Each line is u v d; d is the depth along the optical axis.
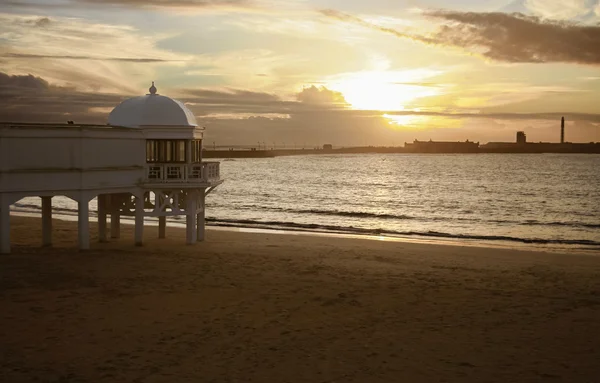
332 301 17.08
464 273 22.19
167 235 31.00
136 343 13.02
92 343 12.95
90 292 17.16
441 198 73.00
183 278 19.31
